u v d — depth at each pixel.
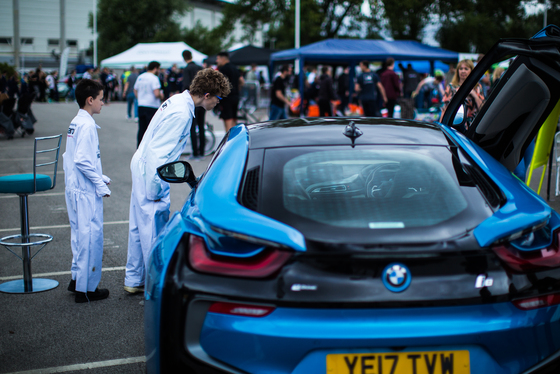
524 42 3.02
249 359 1.76
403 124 2.90
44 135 14.82
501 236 1.81
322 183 2.23
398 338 1.71
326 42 17.05
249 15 42.22
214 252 1.86
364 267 1.73
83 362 2.98
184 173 3.14
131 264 3.98
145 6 49.66
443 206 2.06
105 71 29.66
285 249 1.77
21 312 3.70
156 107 10.06
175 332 1.83
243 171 2.32
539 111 3.33
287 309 1.74
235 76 10.88
